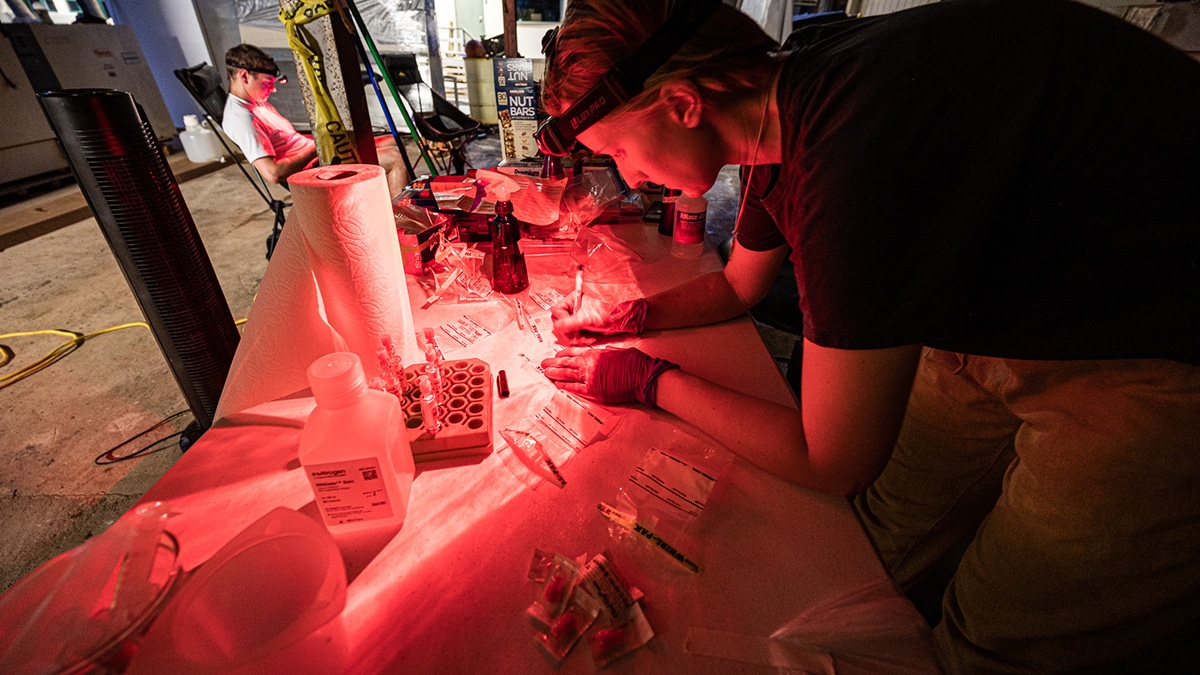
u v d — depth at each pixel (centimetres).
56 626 34
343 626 44
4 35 367
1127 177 45
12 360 216
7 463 167
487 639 46
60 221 348
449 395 70
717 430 65
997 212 43
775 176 63
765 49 53
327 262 68
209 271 98
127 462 168
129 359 217
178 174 443
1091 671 72
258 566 40
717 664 44
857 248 43
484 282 112
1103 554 63
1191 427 54
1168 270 48
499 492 60
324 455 49
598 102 51
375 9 512
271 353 71
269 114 268
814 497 60
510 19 251
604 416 72
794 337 234
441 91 544
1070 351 57
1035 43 44
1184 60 46
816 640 46
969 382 85
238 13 512
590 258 124
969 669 80
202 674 34
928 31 45
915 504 101
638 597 49
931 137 42
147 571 38
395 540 55
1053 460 65
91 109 75
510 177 134
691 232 122
